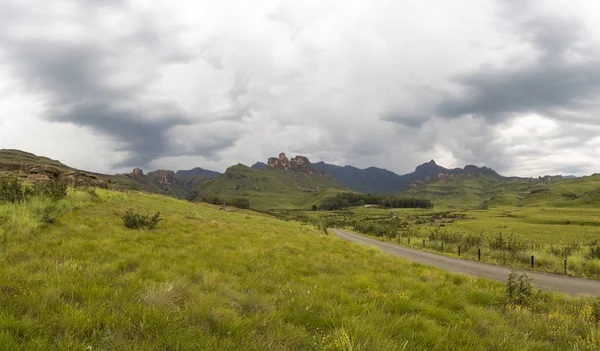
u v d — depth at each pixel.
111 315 4.67
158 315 4.76
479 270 21.06
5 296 5.00
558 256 28.19
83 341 3.91
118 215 20.39
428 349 5.09
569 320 7.77
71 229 13.59
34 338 3.88
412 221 180.75
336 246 21.95
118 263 8.45
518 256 27.17
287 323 5.56
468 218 197.12
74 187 29.55
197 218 27.28
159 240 14.11
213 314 5.26
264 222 39.44
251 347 4.39
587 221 141.25
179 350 4.05
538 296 10.88
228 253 13.00
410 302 7.75
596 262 23.08
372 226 76.94
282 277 9.93
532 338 6.30
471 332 6.02
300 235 27.38
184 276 7.71
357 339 4.73
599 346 5.95
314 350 4.64
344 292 8.48
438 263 23.67
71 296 5.48
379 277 11.80
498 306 9.61
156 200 40.25
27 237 11.07
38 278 6.27
